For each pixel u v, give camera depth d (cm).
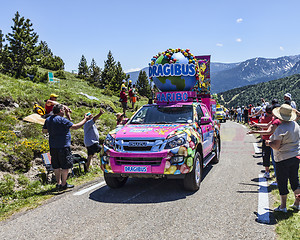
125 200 554
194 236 384
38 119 1074
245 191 589
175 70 847
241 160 936
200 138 638
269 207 489
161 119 691
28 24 3512
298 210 467
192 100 842
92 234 402
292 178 463
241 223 423
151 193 598
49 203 552
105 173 594
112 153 575
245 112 2712
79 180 732
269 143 459
